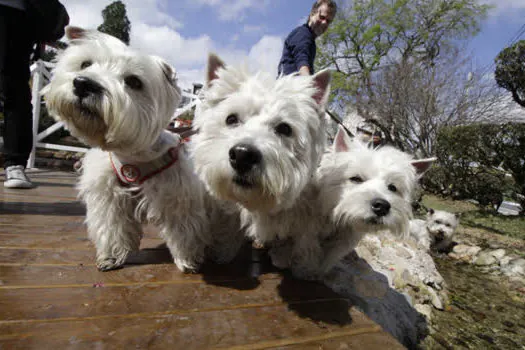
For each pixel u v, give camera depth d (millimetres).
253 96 288
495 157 1512
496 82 1748
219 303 261
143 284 275
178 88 318
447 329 492
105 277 277
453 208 1741
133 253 349
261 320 245
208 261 360
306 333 236
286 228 328
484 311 581
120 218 303
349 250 373
